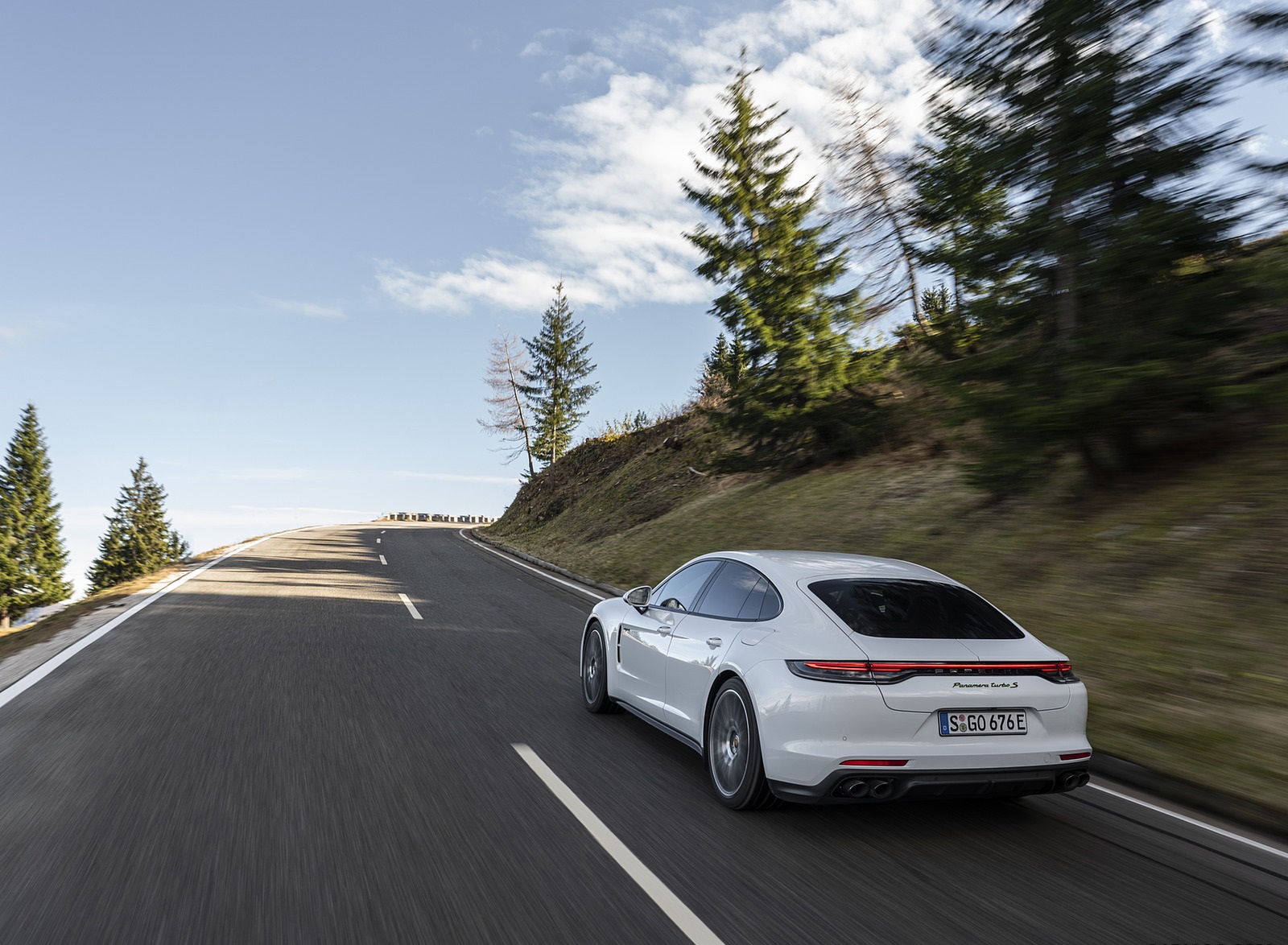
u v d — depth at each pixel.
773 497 18.33
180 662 8.09
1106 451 10.24
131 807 4.20
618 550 20.02
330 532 36.72
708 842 3.93
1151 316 8.56
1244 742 5.23
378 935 2.93
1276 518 7.76
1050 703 4.11
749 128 18.41
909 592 4.62
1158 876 3.71
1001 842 4.08
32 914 3.05
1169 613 7.21
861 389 17.75
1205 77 7.65
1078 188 8.34
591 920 3.09
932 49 9.08
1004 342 9.77
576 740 5.69
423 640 9.58
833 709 3.92
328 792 4.46
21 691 6.85
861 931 3.06
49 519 75.12
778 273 17.62
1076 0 7.89
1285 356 8.23
